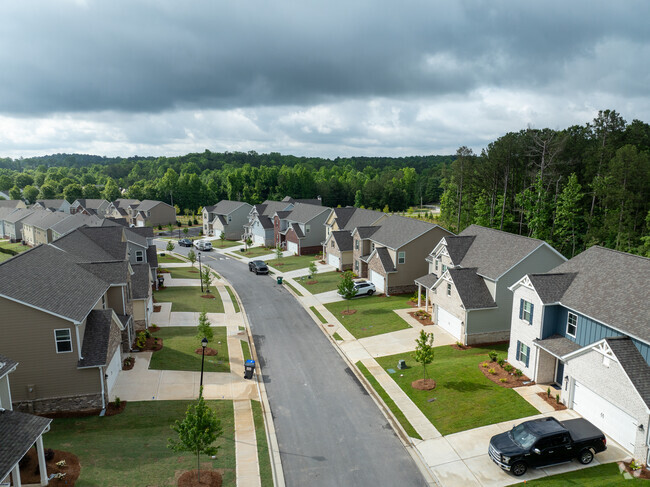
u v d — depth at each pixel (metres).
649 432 18.47
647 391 18.73
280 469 19.50
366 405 25.25
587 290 25.06
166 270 62.16
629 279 23.62
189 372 28.80
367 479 18.78
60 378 23.31
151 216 112.56
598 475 18.28
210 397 25.84
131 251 49.06
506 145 70.12
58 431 21.72
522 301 27.75
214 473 18.70
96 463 18.84
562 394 23.75
